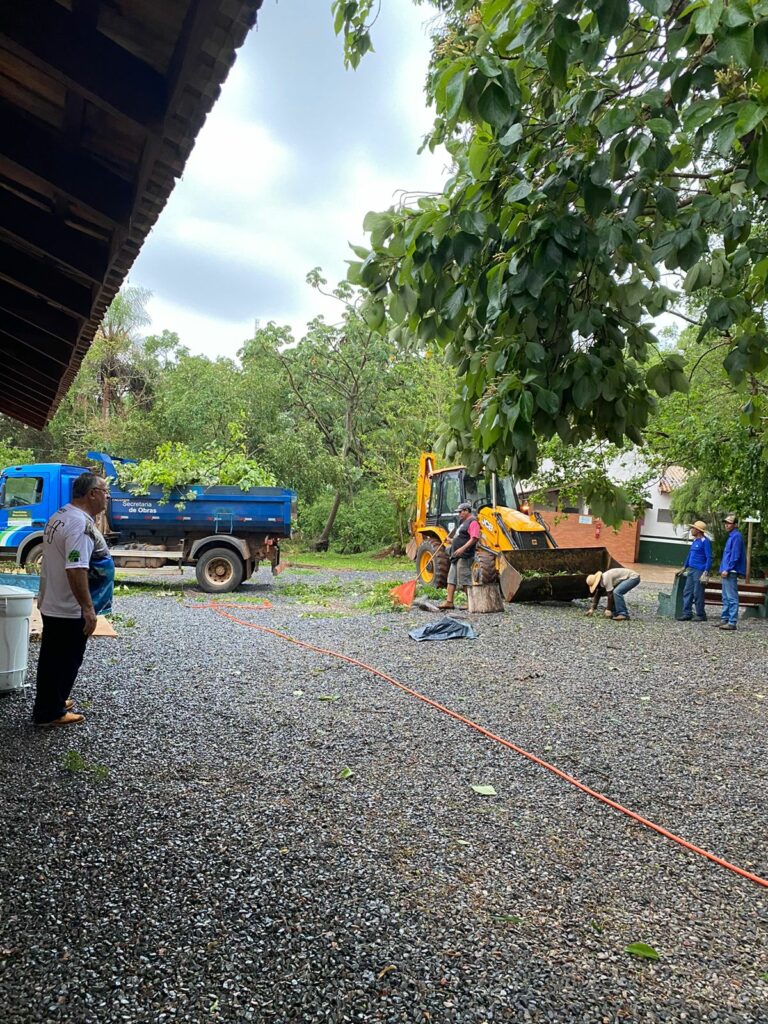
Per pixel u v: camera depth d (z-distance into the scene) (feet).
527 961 8.48
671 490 89.35
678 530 95.20
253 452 88.74
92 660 24.06
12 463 88.28
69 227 13.07
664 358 8.87
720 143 6.20
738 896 10.39
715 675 25.70
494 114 6.82
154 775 14.05
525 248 7.58
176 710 18.56
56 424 117.50
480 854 11.34
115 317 122.21
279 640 29.22
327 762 15.29
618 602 39.50
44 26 7.81
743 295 9.59
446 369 77.46
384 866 10.75
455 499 48.32
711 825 12.85
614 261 8.54
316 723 17.98
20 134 10.21
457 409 9.40
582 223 7.45
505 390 7.89
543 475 50.80
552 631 34.17
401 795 13.67
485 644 30.01
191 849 10.98
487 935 8.99
